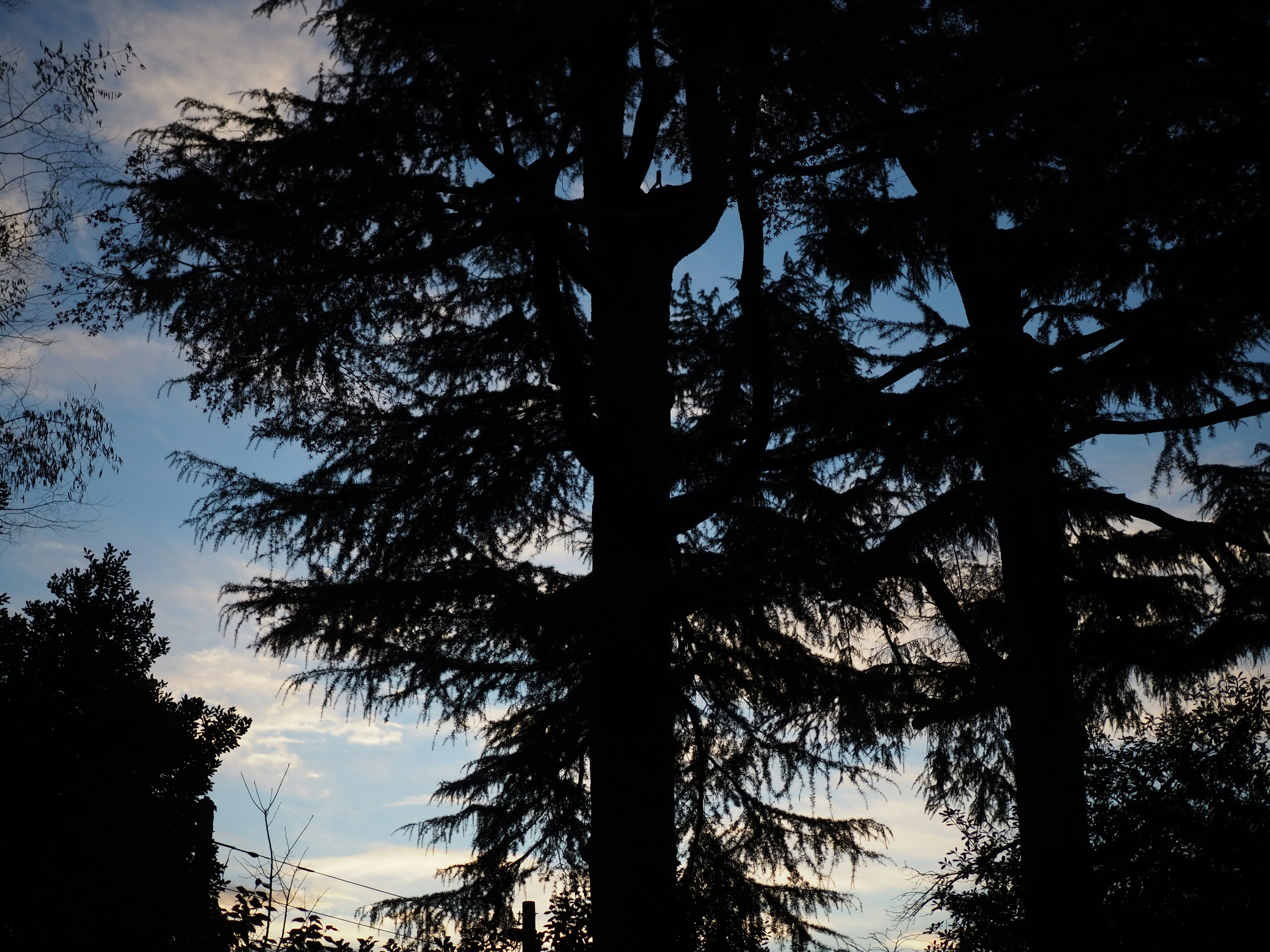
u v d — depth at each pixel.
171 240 8.71
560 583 10.74
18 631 10.65
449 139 10.13
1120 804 8.91
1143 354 8.80
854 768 11.97
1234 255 7.56
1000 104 7.45
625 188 11.27
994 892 9.70
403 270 9.73
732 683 11.01
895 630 10.95
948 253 10.10
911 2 7.42
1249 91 6.91
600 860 9.33
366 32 9.71
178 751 10.59
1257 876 8.06
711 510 10.40
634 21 9.34
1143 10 6.66
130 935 8.97
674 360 12.31
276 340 9.27
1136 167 7.49
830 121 8.39
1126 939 8.39
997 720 13.95
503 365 11.77
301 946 8.51
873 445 10.52
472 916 11.52
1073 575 12.09
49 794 9.71
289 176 9.12
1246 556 11.22
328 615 9.33
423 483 10.83
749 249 10.12
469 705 10.53
